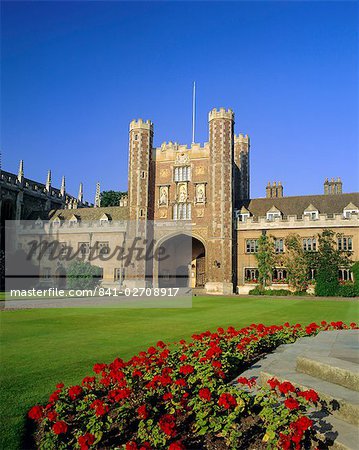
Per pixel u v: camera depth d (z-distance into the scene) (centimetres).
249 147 5822
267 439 515
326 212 4534
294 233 4447
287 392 576
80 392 653
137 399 662
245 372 841
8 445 591
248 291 4534
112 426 613
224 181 4612
